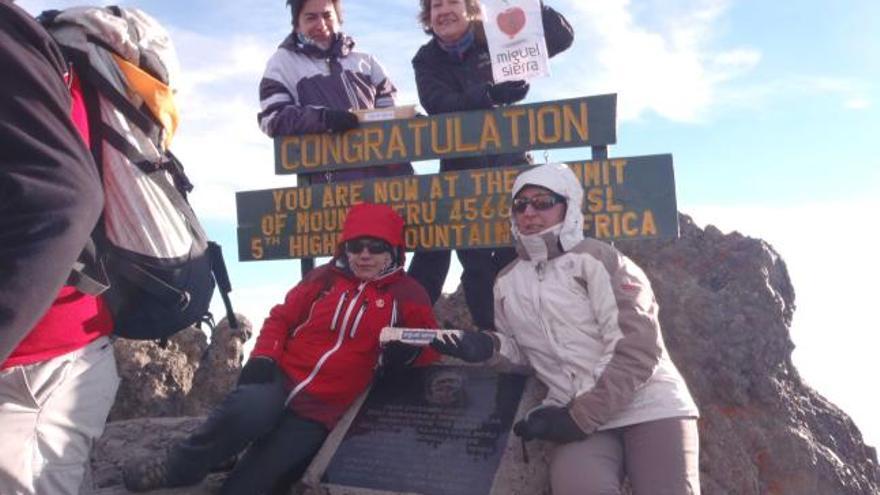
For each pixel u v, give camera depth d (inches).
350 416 152.9
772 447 220.4
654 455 126.2
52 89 60.2
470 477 136.1
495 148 187.6
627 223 177.8
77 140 60.8
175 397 320.2
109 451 186.4
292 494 147.8
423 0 203.5
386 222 158.1
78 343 74.3
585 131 181.5
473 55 197.9
